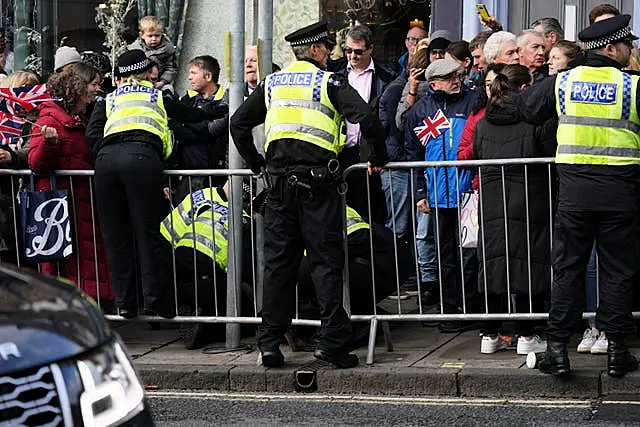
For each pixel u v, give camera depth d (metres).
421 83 12.65
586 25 15.84
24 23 17.89
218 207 11.48
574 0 15.85
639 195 9.64
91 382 4.78
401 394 10.02
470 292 11.82
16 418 4.54
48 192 11.20
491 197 10.43
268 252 10.33
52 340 4.78
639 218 9.86
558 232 9.66
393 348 11.13
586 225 9.57
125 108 11.02
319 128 10.06
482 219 10.48
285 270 10.32
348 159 12.23
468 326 12.04
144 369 10.49
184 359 10.94
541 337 10.91
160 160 11.02
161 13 17.42
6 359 4.58
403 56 15.27
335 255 10.16
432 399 9.82
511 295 10.62
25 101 11.58
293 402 9.84
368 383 10.06
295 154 10.08
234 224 11.15
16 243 11.53
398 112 12.77
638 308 10.83
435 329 12.12
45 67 17.84
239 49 11.16
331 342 10.16
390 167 10.65
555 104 9.68
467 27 16.00
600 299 9.71
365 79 13.59
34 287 5.38
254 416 9.39
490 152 10.41
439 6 16.06
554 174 10.30
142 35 14.75
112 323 12.72
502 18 16.06
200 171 11.11
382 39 16.31
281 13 17.03
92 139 11.14
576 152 9.48
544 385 9.76
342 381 10.12
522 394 9.80
